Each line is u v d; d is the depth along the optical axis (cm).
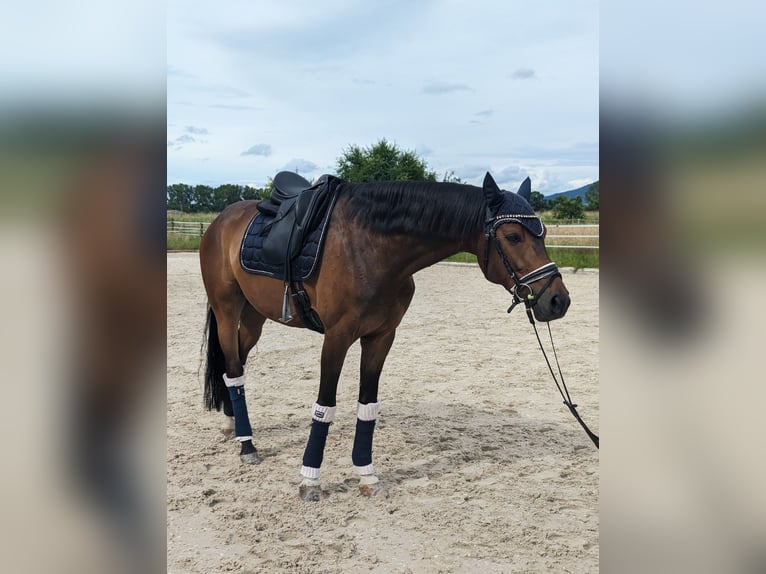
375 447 370
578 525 273
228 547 254
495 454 359
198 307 883
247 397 472
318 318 315
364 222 287
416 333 723
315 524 275
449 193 280
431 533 266
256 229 338
